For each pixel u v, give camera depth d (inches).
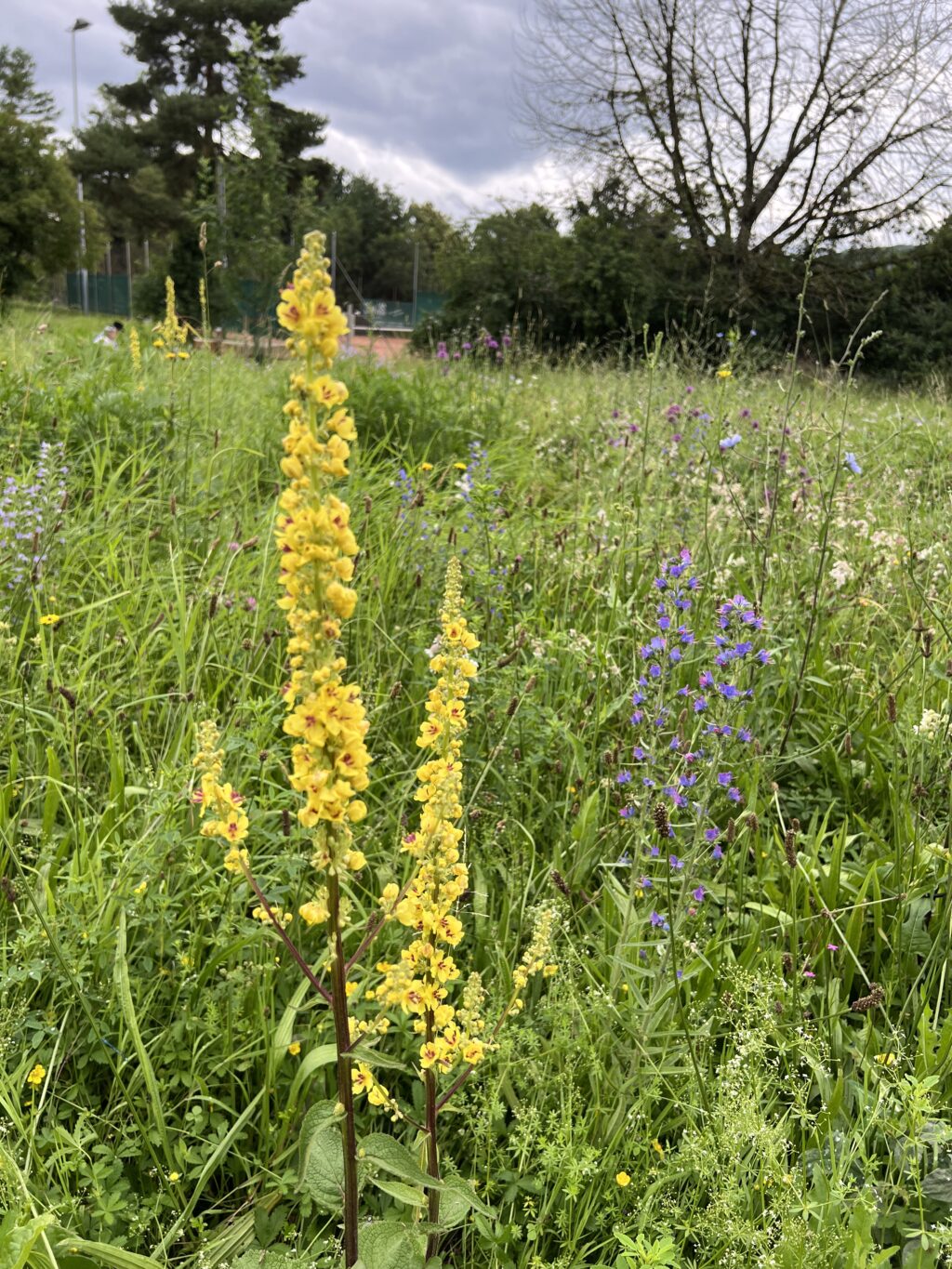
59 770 126.4
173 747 135.5
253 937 103.0
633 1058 96.4
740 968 101.9
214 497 217.2
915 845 121.0
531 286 805.2
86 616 162.1
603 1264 81.0
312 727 58.7
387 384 305.3
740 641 119.0
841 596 177.5
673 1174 86.1
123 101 2201.0
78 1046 96.8
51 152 1261.1
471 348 452.4
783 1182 79.0
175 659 155.9
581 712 152.2
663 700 123.5
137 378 295.0
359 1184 90.0
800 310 179.5
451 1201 78.8
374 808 133.6
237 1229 85.4
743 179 872.9
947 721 133.0
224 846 117.4
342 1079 66.3
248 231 594.2
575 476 262.5
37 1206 80.7
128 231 2410.2
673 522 202.5
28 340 340.2
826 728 151.2
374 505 206.4
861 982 114.5
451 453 290.7
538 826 134.6
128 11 2003.0
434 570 183.0
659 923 100.1
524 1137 88.9
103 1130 92.0
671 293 786.2
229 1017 98.2
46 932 94.4
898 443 271.7
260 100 606.5
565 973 105.6
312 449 56.2
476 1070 97.0
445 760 69.6
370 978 106.3
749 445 225.5
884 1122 86.2
